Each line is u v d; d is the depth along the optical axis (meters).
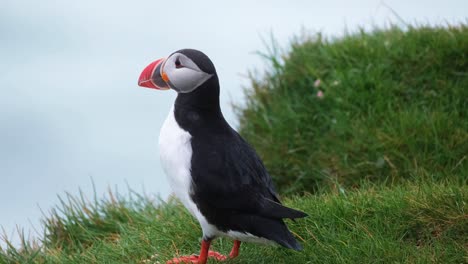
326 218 7.98
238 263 7.32
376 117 11.31
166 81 7.13
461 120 10.85
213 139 6.92
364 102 11.65
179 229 8.33
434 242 7.39
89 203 10.05
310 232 7.70
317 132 11.68
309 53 12.98
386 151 10.64
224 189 6.69
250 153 7.10
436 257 7.07
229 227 6.80
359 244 7.39
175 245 8.00
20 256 8.57
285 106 12.36
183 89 7.05
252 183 6.81
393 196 8.18
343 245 7.45
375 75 11.94
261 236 6.62
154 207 9.84
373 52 12.36
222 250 7.89
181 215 8.76
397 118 11.11
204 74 6.98
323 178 10.92
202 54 7.07
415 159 10.36
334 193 8.65
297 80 12.72
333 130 11.47
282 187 11.44
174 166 6.90
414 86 11.73
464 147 10.41
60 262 8.27
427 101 11.39
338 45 12.95
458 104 11.19
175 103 7.15
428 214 7.83
